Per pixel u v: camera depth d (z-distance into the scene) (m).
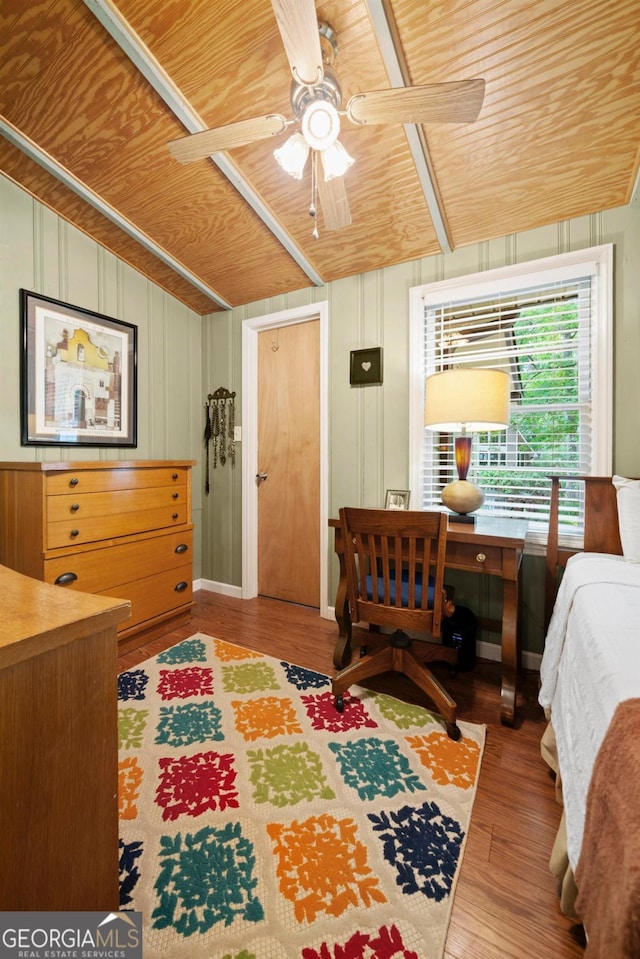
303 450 2.92
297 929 0.88
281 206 2.10
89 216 2.33
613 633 0.90
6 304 2.12
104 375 2.61
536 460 2.10
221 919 0.89
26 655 0.53
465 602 2.21
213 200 2.15
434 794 1.24
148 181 2.05
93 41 1.45
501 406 1.82
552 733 1.23
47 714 0.59
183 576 2.51
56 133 1.81
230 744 1.46
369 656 1.70
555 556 1.79
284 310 2.88
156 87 1.55
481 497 1.91
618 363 1.85
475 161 1.72
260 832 1.11
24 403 2.20
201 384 3.38
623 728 0.61
